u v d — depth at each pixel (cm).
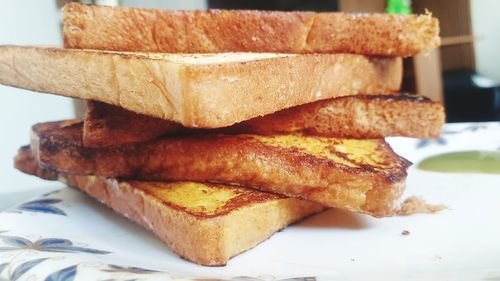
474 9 69
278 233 13
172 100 11
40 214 15
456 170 18
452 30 72
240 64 12
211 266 11
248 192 13
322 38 17
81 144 15
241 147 13
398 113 16
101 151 15
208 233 11
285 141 15
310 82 14
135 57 12
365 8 54
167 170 14
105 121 14
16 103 39
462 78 64
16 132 39
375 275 10
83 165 15
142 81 12
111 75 13
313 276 10
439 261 11
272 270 11
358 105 16
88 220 15
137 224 14
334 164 13
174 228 12
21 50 15
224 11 16
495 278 10
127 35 15
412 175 18
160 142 14
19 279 10
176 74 11
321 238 13
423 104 16
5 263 11
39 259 11
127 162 15
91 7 15
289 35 16
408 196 15
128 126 14
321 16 17
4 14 37
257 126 15
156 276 10
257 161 13
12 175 39
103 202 16
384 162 14
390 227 13
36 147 17
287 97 13
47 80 14
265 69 12
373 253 12
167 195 13
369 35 16
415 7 72
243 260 12
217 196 13
